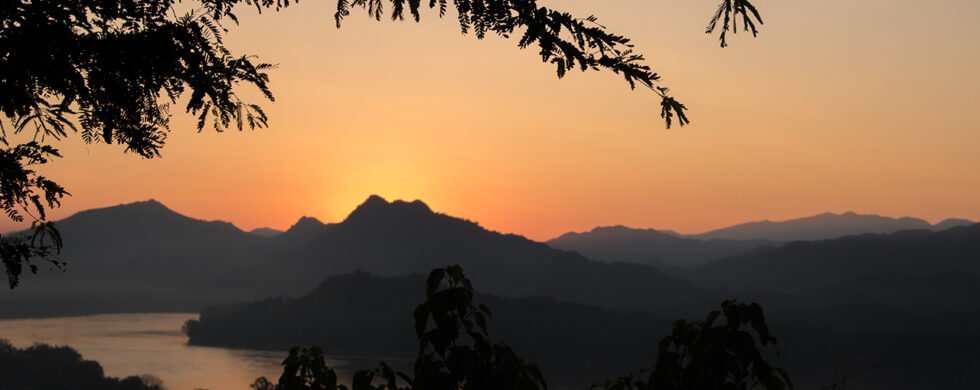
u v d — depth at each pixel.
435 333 3.11
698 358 3.44
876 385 135.88
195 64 2.87
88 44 2.77
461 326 3.20
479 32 2.98
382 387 3.36
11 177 2.71
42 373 130.62
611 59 2.83
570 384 101.25
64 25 2.73
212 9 3.03
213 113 3.11
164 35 2.81
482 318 3.22
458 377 3.04
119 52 2.77
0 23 2.65
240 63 2.99
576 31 2.81
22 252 2.60
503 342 3.26
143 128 3.07
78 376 132.88
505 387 3.05
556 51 2.88
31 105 2.83
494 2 2.88
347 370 150.88
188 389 138.00
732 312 3.51
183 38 2.86
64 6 2.76
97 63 2.82
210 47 2.95
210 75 2.94
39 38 2.62
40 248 2.68
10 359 135.75
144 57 2.80
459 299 3.16
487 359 3.13
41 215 2.76
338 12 3.22
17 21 2.64
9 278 2.55
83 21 2.85
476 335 3.17
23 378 126.31
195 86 2.92
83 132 3.05
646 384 3.64
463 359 3.06
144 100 3.06
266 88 3.06
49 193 2.79
